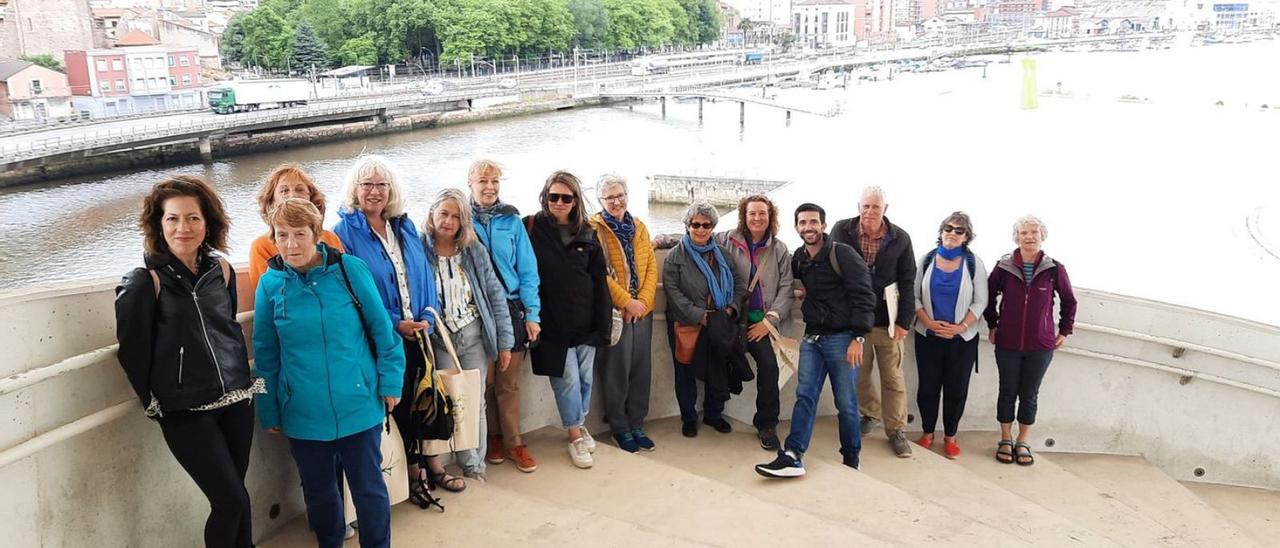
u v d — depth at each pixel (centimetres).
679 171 4831
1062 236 2514
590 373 482
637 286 494
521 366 507
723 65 14212
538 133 7550
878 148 5447
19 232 3756
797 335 579
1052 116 7119
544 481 449
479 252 420
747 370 518
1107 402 585
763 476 476
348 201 375
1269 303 1695
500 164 440
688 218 500
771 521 406
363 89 9531
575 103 9838
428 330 382
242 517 312
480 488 424
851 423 504
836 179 3878
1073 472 562
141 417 320
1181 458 578
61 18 7969
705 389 543
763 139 6650
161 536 332
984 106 8331
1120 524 477
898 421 540
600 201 491
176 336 285
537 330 438
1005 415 556
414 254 385
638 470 463
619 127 8025
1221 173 3894
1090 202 3159
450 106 8456
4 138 5491
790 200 3158
